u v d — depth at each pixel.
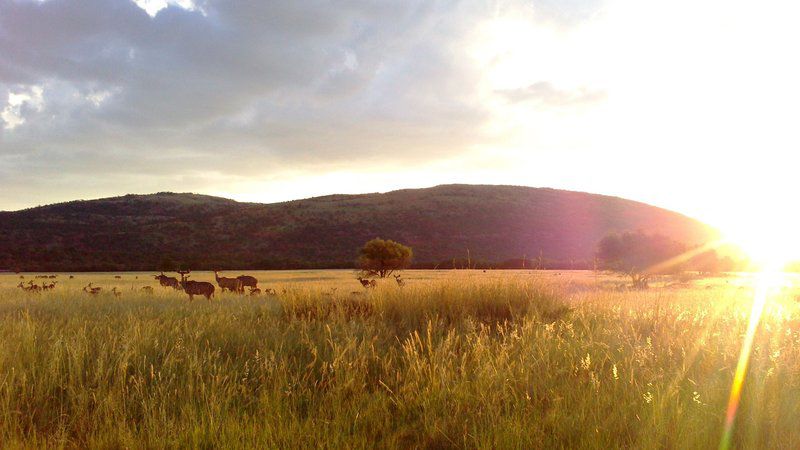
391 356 5.81
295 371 5.61
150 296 16.58
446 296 8.63
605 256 47.31
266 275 59.22
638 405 4.32
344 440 3.79
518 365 5.45
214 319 8.00
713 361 5.63
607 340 6.63
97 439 3.97
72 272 79.12
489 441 3.69
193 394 4.89
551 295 9.01
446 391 4.70
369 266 52.62
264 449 3.68
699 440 3.73
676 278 46.00
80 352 5.64
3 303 12.95
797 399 4.45
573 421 4.03
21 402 4.62
